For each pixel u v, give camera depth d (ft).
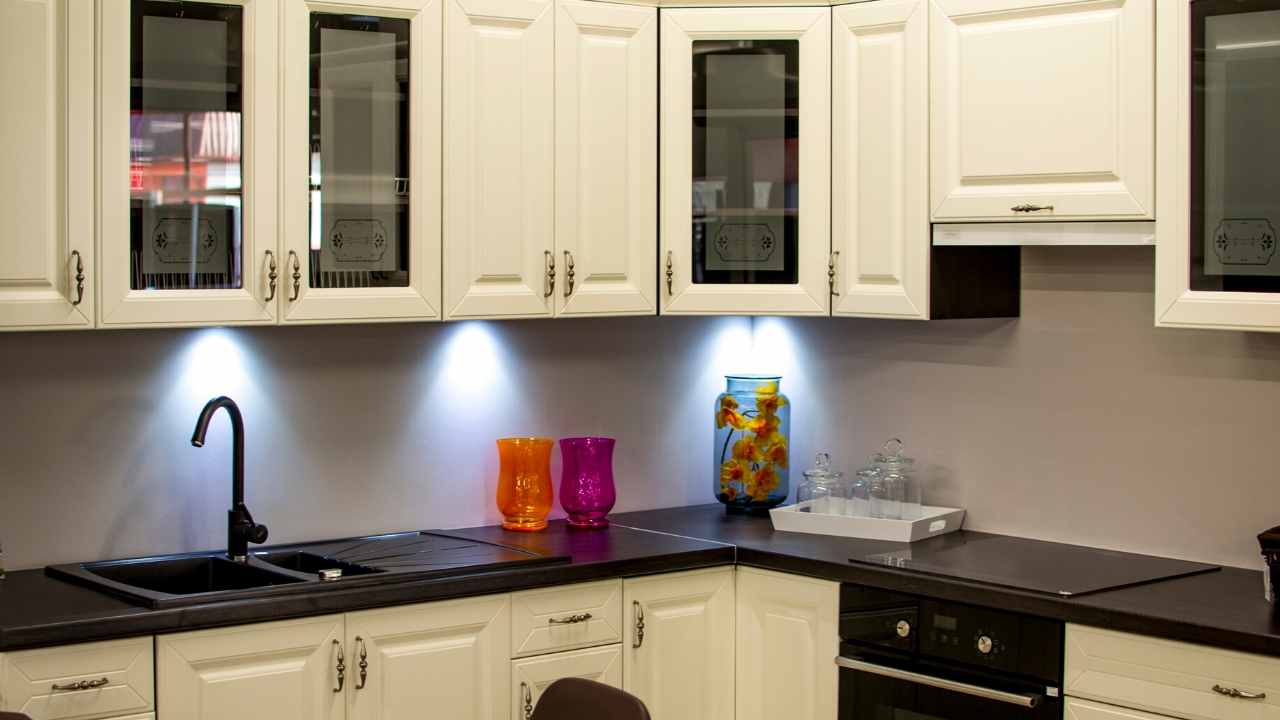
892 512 13.01
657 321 14.47
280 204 11.06
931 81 12.00
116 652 9.57
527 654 11.34
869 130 12.38
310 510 12.40
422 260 11.70
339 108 11.34
